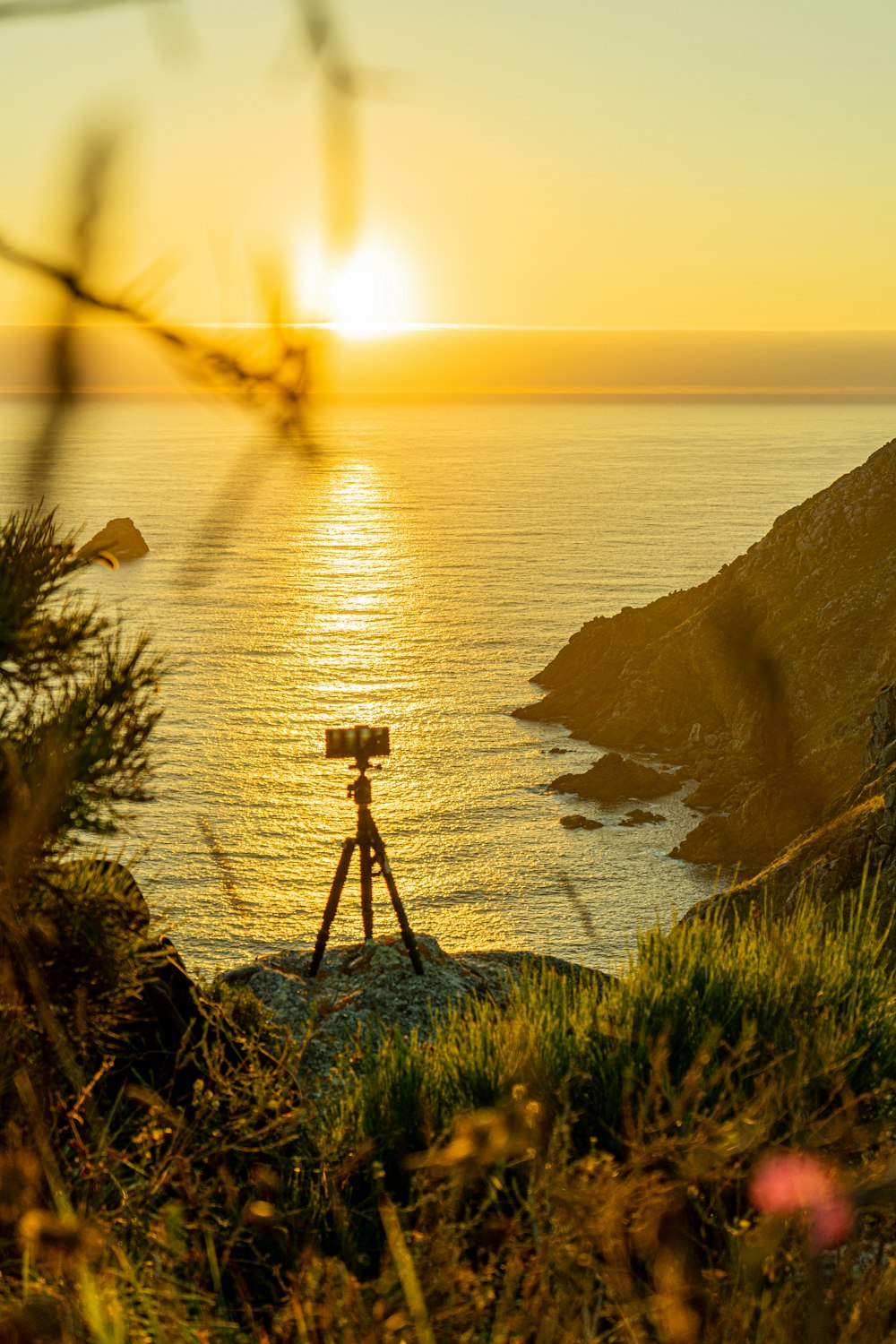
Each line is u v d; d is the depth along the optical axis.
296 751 133.62
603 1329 2.75
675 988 5.43
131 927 4.70
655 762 120.38
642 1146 3.04
